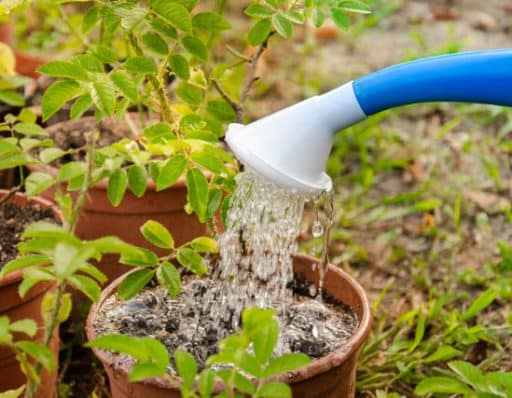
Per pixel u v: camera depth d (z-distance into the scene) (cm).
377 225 454
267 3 267
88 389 335
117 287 283
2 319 207
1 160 235
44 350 202
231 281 275
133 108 427
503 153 512
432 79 222
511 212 458
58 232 195
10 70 336
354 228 452
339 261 421
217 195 261
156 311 281
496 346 352
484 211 462
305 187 230
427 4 750
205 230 356
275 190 242
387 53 652
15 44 573
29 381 224
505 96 219
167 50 265
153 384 232
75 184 239
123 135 386
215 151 234
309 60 635
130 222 341
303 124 228
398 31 693
